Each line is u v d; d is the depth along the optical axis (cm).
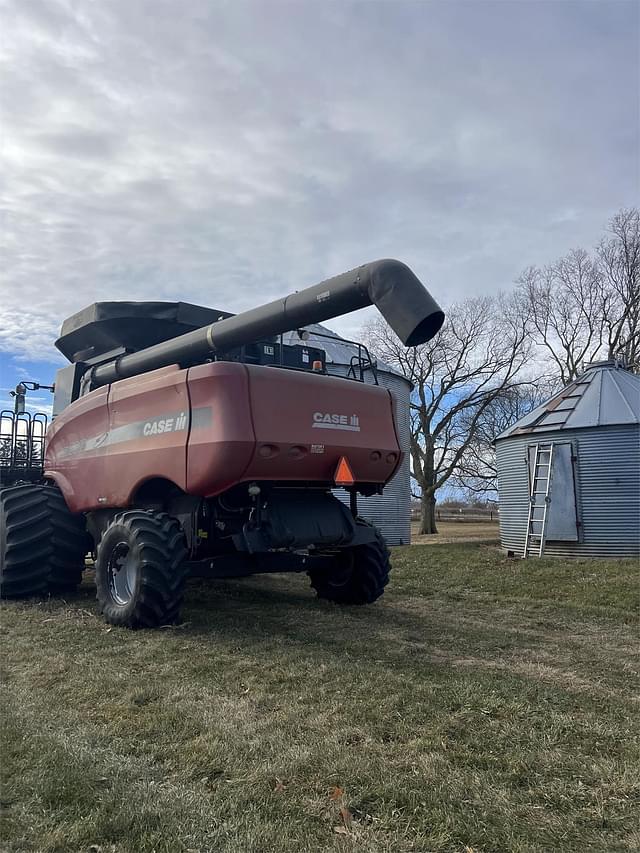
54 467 781
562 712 383
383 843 243
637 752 326
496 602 824
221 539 628
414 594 881
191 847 237
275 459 563
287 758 309
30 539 719
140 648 515
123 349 752
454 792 281
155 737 339
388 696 403
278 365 685
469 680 437
